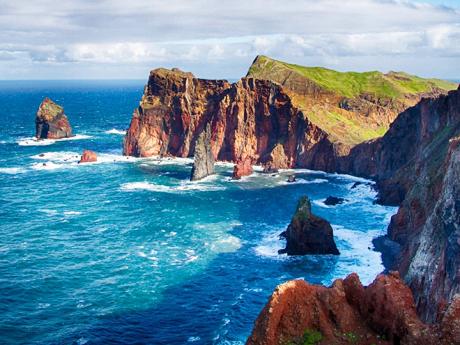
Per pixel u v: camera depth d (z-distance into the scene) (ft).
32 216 374.63
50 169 549.13
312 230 303.48
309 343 120.26
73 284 257.96
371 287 129.49
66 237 329.52
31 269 274.57
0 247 307.58
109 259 292.61
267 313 122.83
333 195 454.81
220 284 262.06
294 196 450.30
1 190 453.17
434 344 113.39
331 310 126.82
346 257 299.17
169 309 233.96
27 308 231.09
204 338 209.56
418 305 193.98
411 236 270.46
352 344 121.29
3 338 205.26
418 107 461.78
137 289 253.85
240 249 313.32
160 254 302.86
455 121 336.90
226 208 407.64
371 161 522.88
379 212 394.32
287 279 268.82
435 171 281.13
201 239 330.54
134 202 420.77
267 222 370.94
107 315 226.99
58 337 207.92
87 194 444.55
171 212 392.68
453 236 178.09
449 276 172.35
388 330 122.72
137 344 204.85
